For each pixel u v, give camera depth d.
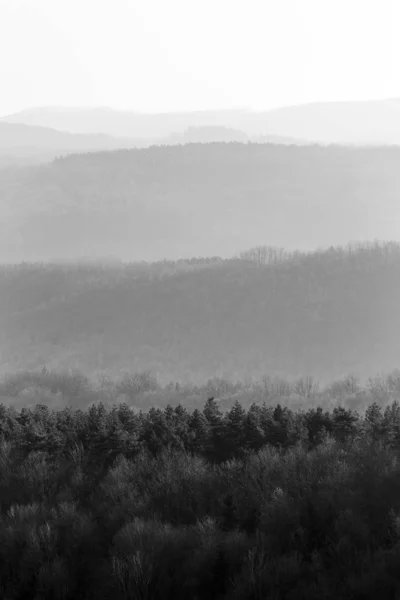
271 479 81.88
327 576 65.88
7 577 71.75
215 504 79.56
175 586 67.06
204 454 101.06
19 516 76.81
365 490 76.00
